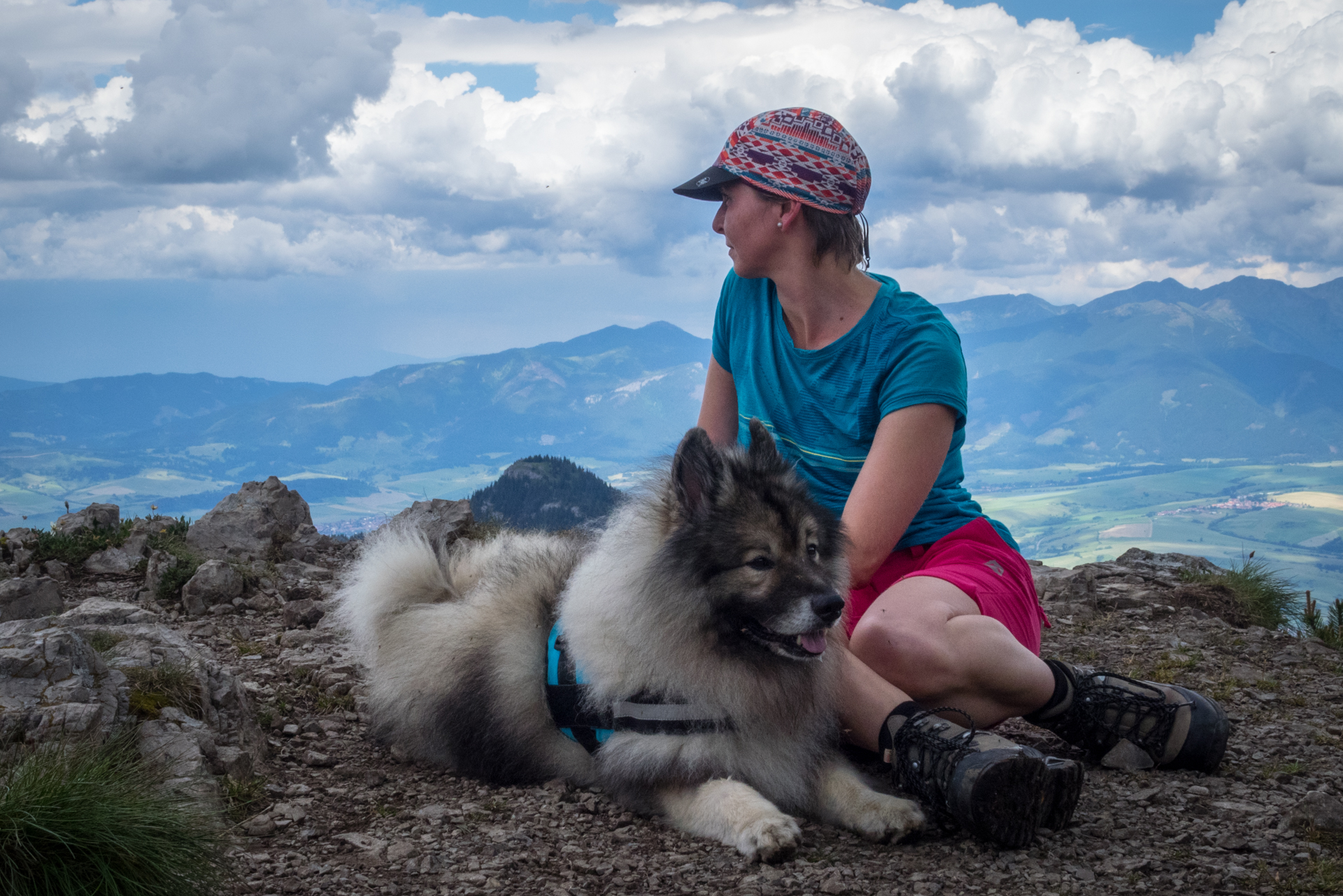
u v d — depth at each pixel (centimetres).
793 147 420
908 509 414
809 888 320
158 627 501
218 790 380
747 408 487
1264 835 352
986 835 342
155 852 293
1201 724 417
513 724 444
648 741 392
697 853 354
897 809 360
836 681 410
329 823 383
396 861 344
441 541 568
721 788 374
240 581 795
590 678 407
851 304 441
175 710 409
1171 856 338
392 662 501
